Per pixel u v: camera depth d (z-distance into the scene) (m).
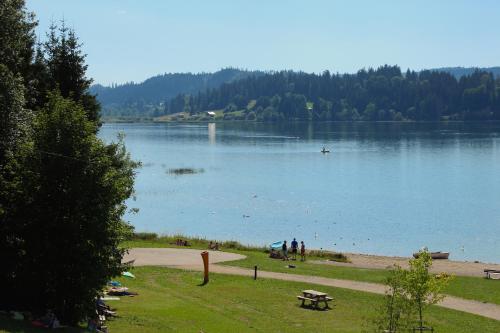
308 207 83.81
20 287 26.02
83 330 24.41
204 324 28.59
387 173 118.75
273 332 28.16
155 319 28.64
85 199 24.84
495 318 31.20
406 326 24.09
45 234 24.94
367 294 35.84
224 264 43.78
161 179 112.25
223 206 84.88
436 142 183.88
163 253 47.34
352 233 67.81
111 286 34.62
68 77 42.62
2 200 25.56
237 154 159.00
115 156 38.41
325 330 28.73
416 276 23.62
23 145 25.38
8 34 31.36
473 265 48.44
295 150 168.25
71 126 25.36
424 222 73.31
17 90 29.09
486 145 170.12
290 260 48.03
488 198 89.19
